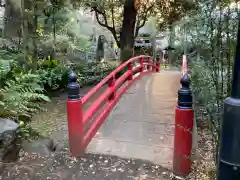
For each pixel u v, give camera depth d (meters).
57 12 7.26
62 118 4.80
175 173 2.77
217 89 2.31
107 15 14.10
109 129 3.93
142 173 2.78
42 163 2.91
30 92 3.68
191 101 2.69
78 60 9.94
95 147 3.37
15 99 3.34
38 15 6.71
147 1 12.55
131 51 11.23
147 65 9.92
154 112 4.71
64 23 7.68
